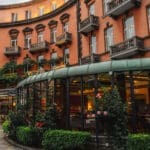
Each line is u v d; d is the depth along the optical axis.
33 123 15.26
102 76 13.48
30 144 14.17
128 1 23.06
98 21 28.67
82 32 30.73
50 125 13.21
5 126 18.91
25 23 43.09
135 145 9.79
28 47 42.78
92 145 11.80
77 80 14.59
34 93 16.56
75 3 34.06
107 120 11.05
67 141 11.76
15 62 42.28
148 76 13.66
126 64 12.00
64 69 13.84
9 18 45.91
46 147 12.55
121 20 25.45
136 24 23.47
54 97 14.45
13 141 16.39
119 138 10.80
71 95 17.12
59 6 39.09
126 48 23.41
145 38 22.47
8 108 32.72
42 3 43.72
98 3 28.95
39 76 15.83
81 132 11.84
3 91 32.84
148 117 14.13
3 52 43.97
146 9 22.55
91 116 12.21
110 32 27.08
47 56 40.00
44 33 40.59
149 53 22.11
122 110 11.02
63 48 36.88
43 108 16.05
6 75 40.94
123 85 13.46
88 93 16.53
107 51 26.78
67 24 36.19
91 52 29.97
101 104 11.34
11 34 44.12
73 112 16.97
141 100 20.03
